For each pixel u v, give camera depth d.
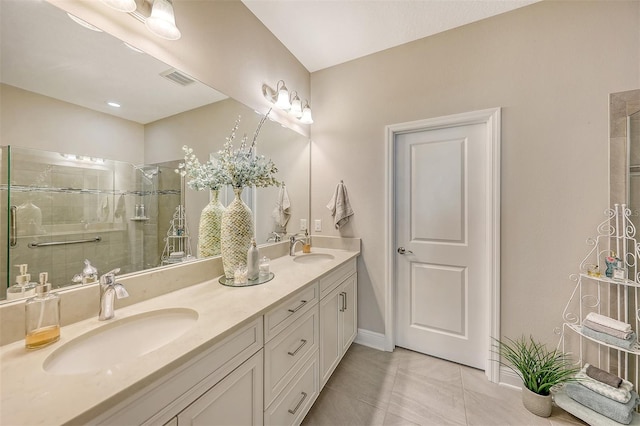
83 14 0.96
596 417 1.33
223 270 1.51
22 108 0.83
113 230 1.07
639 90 1.42
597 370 1.43
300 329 1.35
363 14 1.78
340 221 2.32
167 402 0.69
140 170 1.16
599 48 1.51
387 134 2.15
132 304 1.07
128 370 0.64
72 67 0.95
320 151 2.47
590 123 1.53
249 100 1.75
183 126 1.33
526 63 1.69
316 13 1.77
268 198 2.01
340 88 2.37
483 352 1.90
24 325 0.80
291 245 2.14
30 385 0.59
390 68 2.15
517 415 1.48
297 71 2.29
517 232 1.72
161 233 1.24
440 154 2.04
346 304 2.00
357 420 1.45
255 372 1.02
